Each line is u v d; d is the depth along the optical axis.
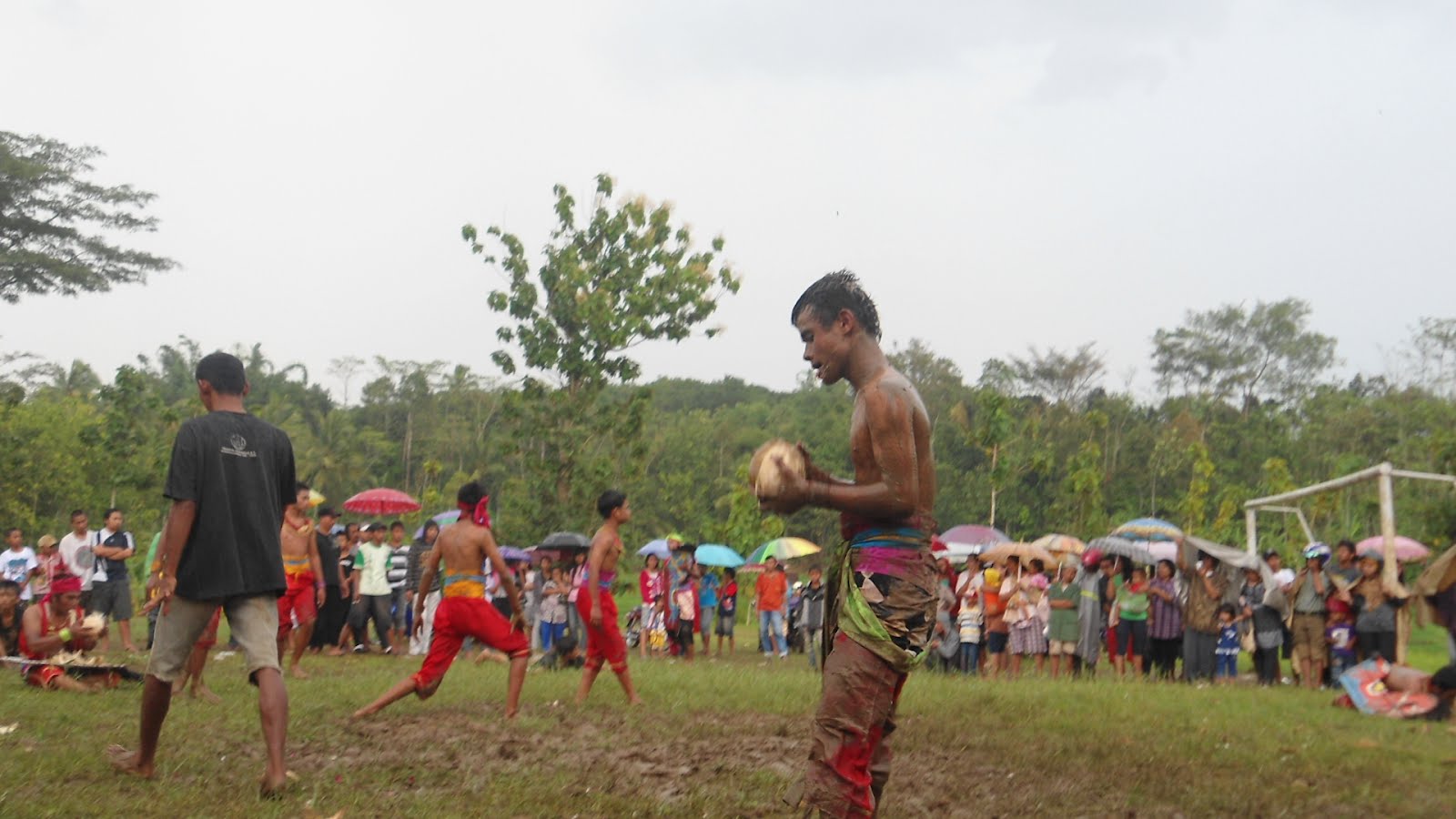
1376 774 7.57
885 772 4.88
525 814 5.72
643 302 31.27
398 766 6.72
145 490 30.98
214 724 7.93
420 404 77.25
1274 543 40.56
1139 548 17.92
